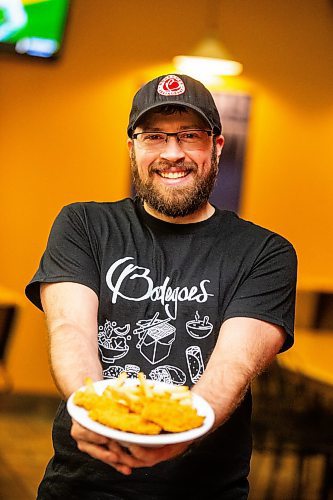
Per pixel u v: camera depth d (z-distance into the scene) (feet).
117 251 6.33
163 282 6.21
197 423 4.75
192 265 6.25
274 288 6.17
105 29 18.78
